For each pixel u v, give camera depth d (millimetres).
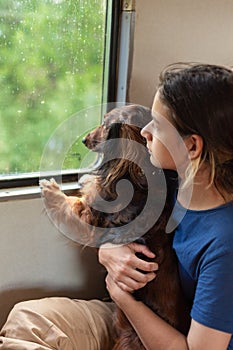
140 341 1040
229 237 854
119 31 1344
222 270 846
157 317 977
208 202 904
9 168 1330
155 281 999
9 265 1304
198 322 874
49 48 1300
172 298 999
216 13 1425
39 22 1264
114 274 1007
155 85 1399
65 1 1282
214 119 841
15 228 1279
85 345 1188
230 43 1488
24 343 1087
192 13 1383
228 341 875
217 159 869
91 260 1421
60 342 1119
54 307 1222
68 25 1307
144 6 1306
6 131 1301
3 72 1252
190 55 1430
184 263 941
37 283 1362
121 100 1390
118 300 1004
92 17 1330
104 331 1229
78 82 1372
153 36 1350
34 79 1302
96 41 1358
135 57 1346
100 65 1388
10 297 1332
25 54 1269
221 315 849
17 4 1217
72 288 1428
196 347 878
